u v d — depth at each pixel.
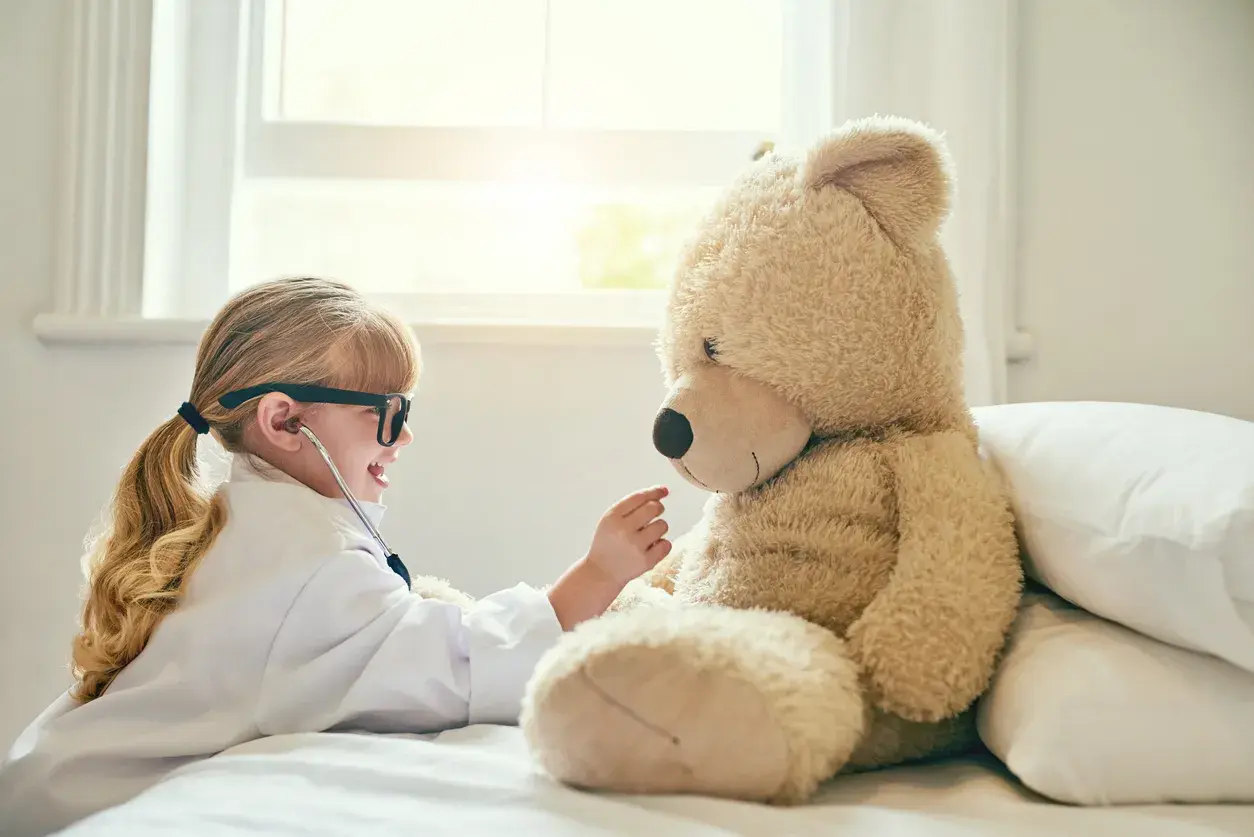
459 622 0.91
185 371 1.39
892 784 0.70
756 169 0.92
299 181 1.52
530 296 1.51
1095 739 0.63
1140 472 0.69
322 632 0.90
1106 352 1.38
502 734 0.82
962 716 0.78
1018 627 0.75
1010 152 1.36
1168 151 1.39
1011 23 1.37
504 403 1.39
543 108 1.56
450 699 0.88
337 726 0.88
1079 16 1.40
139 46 1.41
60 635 1.37
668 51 1.57
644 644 0.62
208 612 0.90
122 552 0.98
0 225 1.40
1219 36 1.39
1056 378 1.38
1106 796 0.63
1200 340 1.37
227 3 1.51
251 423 1.02
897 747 0.75
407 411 1.05
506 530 1.39
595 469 1.39
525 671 0.88
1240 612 0.61
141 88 1.41
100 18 1.41
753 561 0.83
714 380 0.85
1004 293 1.35
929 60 1.40
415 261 1.59
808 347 0.82
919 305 0.83
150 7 1.41
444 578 1.38
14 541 1.37
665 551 0.95
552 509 1.39
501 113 1.57
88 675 0.93
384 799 0.64
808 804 0.64
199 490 1.05
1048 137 1.39
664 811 0.59
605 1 1.57
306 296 1.06
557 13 1.57
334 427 1.02
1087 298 1.38
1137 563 0.64
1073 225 1.39
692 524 1.38
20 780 0.86
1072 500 0.72
